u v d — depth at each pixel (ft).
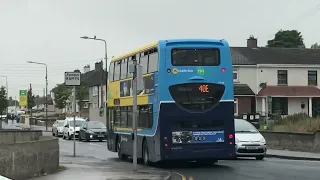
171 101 56.34
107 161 68.95
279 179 46.73
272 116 146.10
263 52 189.26
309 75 182.70
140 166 61.00
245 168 58.39
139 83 51.93
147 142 60.95
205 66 57.77
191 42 57.77
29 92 290.76
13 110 467.11
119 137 74.38
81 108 277.64
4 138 67.41
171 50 57.06
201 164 64.34
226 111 57.93
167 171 52.54
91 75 296.51
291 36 316.60
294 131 92.79
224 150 57.62
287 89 176.65
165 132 56.13
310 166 60.49
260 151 70.28
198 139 56.90
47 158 49.06
